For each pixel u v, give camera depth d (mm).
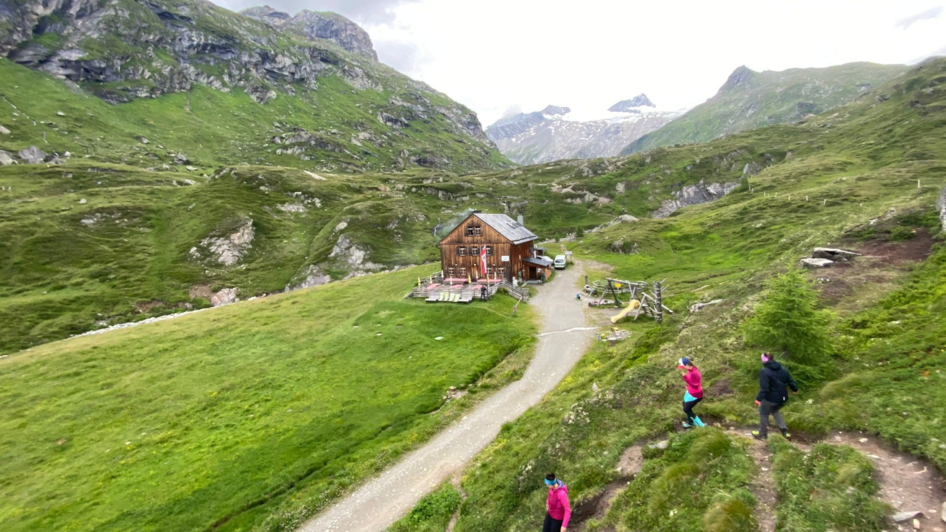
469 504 20031
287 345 49438
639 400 19047
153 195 145500
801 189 111750
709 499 11766
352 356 43875
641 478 13930
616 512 13336
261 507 24797
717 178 190125
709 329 23828
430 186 193250
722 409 15734
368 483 25047
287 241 130000
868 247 27828
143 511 25406
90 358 50719
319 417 33406
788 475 11422
